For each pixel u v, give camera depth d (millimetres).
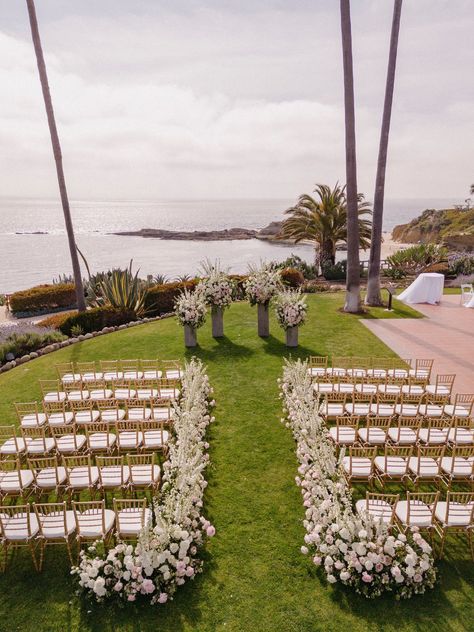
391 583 5762
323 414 9766
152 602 5570
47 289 23250
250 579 5949
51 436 9414
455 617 5383
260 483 7879
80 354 15312
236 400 11117
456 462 7688
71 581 6027
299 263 29734
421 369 12172
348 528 5867
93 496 7562
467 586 5816
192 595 5730
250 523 6930
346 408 9781
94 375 11828
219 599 5672
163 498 7480
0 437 9461
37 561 6355
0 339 16109
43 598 5773
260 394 11438
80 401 10641
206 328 17766
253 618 5406
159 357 14594
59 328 17875
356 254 19109
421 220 97188
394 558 5820
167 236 89500
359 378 11430
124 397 10758
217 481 7949
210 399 11211
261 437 9359
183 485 6508
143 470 7625
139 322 19297
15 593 5863
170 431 9516
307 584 5867
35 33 17156
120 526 6250
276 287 15938
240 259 50375
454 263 29203
